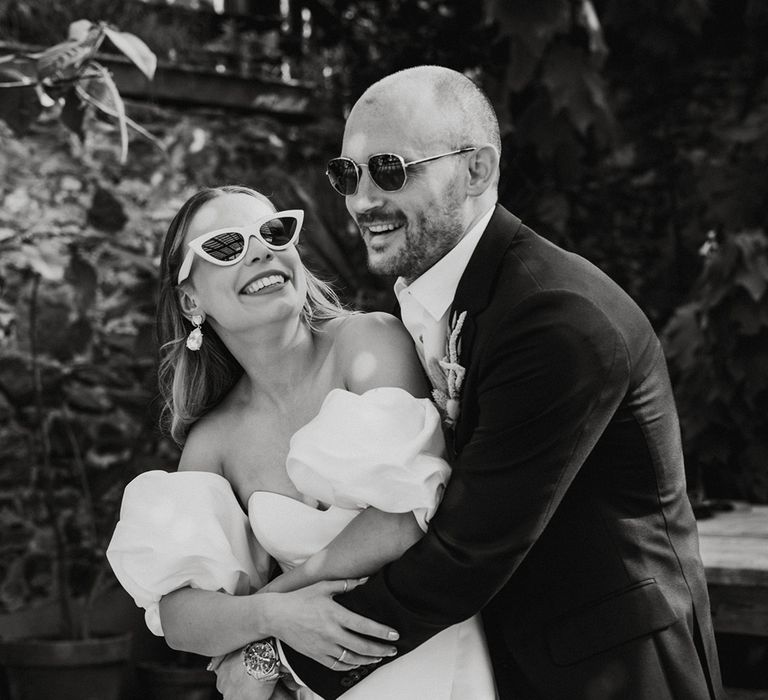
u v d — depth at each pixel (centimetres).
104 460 532
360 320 219
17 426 512
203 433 226
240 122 588
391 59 614
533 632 198
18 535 511
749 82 622
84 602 506
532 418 188
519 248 202
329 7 623
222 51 592
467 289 201
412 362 215
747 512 383
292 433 217
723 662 340
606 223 632
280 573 223
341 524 206
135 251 542
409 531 198
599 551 195
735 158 607
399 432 198
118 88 544
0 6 527
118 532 214
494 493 189
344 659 198
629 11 624
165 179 555
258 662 205
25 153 517
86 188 530
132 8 567
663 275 629
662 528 198
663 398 202
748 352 509
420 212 201
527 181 595
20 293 512
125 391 538
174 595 212
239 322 210
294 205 571
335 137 611
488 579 189
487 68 585
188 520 210
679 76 635
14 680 480
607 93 601
